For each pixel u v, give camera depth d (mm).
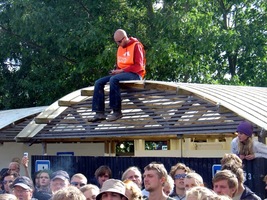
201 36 21375
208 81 24391
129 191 6617
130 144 21453
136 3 21438
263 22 27094
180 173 8422
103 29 20484
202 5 23047
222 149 13461
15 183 7898
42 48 22328
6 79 23438
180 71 22422
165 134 11695
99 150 17297
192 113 11219
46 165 13242
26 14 20469
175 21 20203
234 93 11469
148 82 11703
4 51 22859
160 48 20031
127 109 12445
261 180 8922
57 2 21438
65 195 5316
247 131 8953
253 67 28156
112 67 20828
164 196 7043
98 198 6207
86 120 13281
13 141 16859
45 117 13758
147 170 7035
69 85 22406
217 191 6461
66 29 20828
